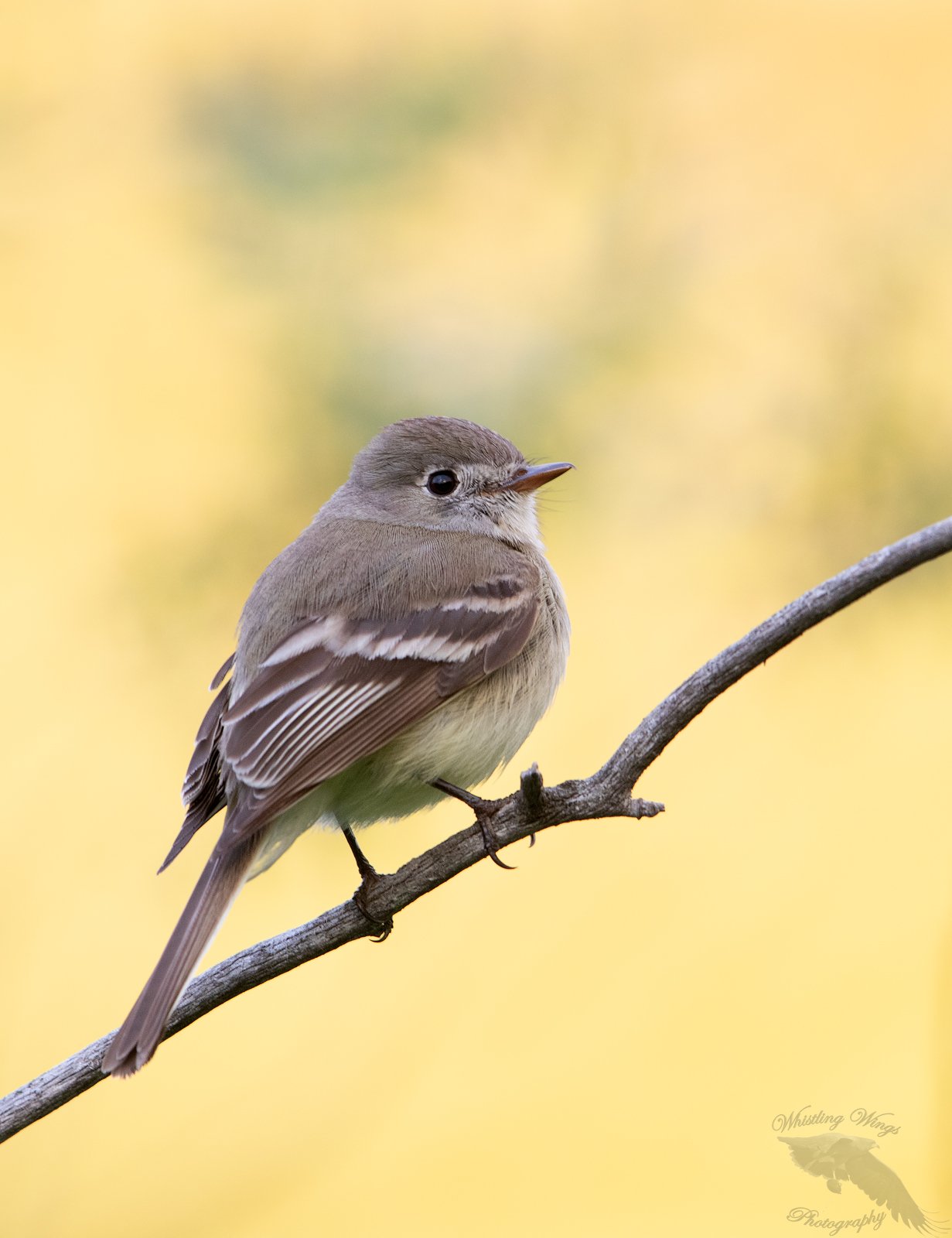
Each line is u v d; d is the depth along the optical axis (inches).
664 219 439.8
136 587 442.6
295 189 432.5
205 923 287.0
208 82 452.8
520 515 383.6
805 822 459.5
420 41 446.0
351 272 430.0
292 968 298.4
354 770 332.8
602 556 438.0
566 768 447.8
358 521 371.6
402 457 382.3
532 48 447.2
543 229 435.2
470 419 419.2
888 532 428.8
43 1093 281.1
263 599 343.0
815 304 436.5
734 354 434.6
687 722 289.6
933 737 442.9
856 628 433.4
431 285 429.1
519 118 440.8
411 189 433.4
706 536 434.3
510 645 344.2
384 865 428.1
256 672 329.4
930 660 433.4
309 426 424.5
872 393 430.6
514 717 349.4
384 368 421.4
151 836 445.1
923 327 434.3
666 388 431.2
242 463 434.6
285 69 447.8
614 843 465.7
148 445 457.4
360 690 328.2
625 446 428.5
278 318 429.4
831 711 444.1
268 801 307.6
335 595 338.6
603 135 441.7
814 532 431.5
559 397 424.2
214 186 440.8
